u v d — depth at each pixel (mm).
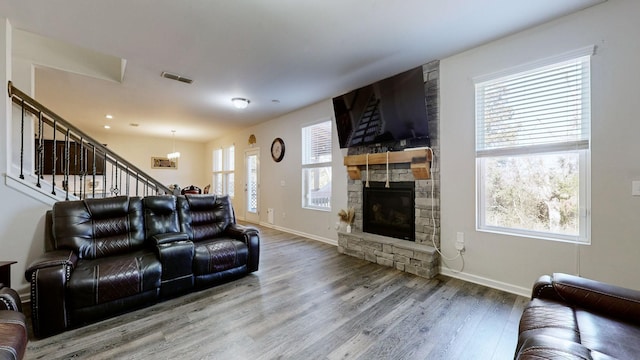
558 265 2381
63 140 6566
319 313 2240
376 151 3859
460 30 2510
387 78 3293
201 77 3596
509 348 1777
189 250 2623
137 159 8383
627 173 2070
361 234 3906
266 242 4773
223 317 2180
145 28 2449
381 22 2367
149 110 5293
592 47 2176
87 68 3584
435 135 3188
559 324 1228
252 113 5574
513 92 2656
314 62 3168
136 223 2811
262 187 6523
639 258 2033
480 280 2852
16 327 1311
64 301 1939
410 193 3453
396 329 1997
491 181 2859
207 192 7941
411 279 2990
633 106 2041
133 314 2225
